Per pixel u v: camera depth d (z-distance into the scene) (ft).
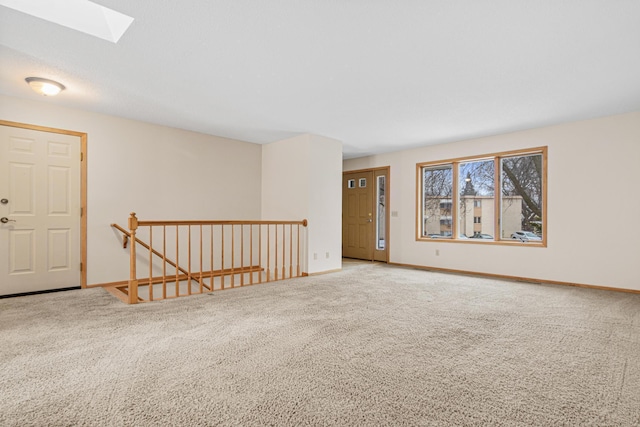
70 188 12.93
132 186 14.47
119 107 12.89
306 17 7.01
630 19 6.96
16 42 8.05
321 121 14.73
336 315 9.82
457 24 7.23
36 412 4.91
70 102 12.33
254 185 19.10
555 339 8.07
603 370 6.46
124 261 14.20
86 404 5.13
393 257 21.27
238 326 8.77
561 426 4.73
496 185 17.22
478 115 13.76
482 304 11.24
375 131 16.47
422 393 5.57
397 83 10.48
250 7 6.65
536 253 15.62
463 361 6.82
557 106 12.59
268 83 10.53
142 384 5.76
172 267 15.72
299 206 17.26
